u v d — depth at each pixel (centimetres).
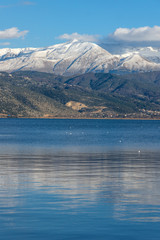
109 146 11256
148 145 11800
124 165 6325
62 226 2627
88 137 17000
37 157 7675
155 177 4884
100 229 2570
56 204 3238
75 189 3947
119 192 3797
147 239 2389
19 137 16388
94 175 5044
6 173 5197
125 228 2592
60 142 13088
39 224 2667
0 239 2367
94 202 3328
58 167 5969
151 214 2934
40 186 4112
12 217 2827
